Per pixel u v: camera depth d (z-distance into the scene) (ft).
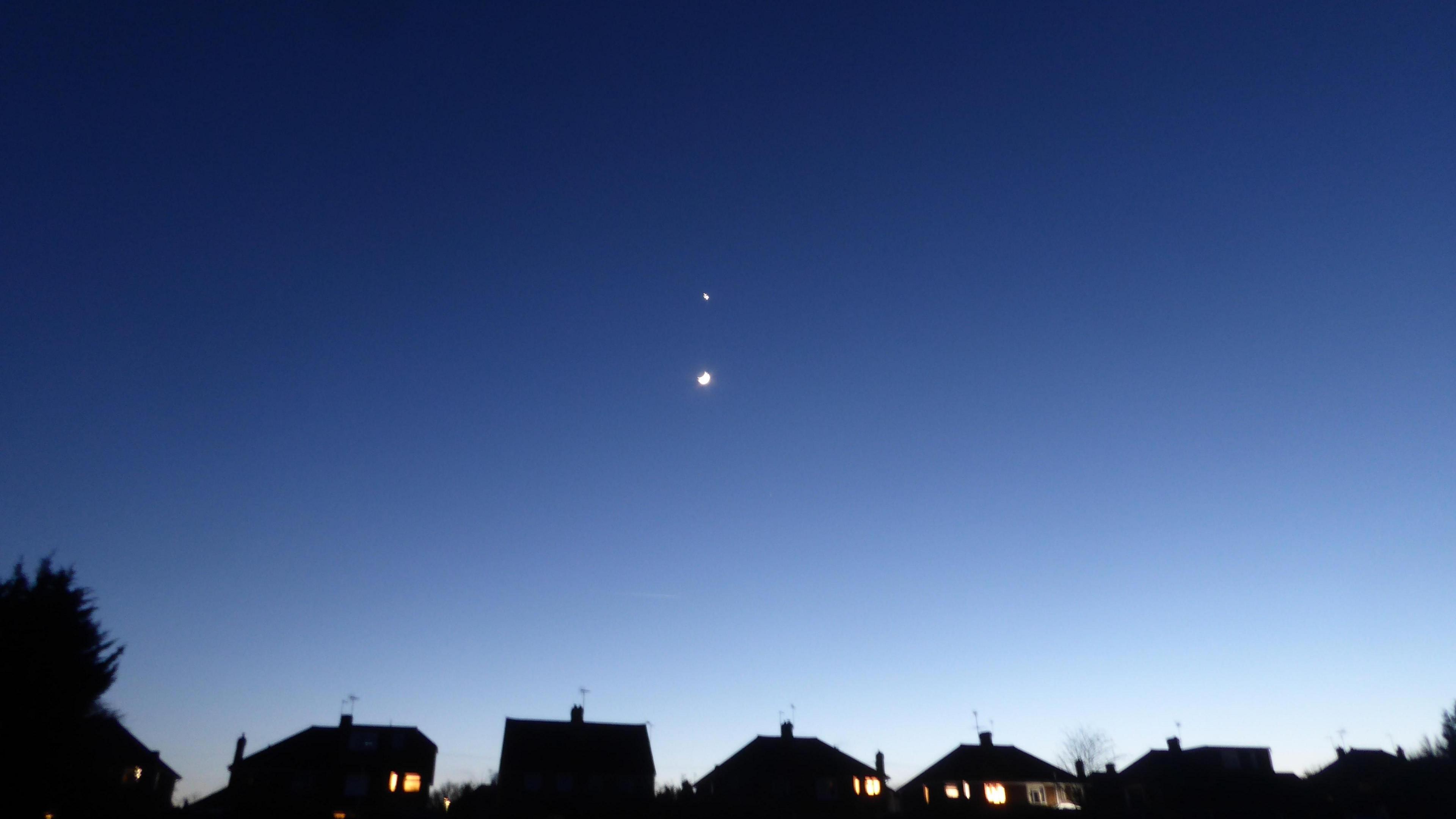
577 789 218.59
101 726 144.46
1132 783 240.73
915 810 215.10
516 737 232.94
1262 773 226.17
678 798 214.48
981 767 244.42
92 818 138.00
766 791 224.33
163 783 232.32
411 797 233.55
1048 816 201.36
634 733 239.50
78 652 137.18
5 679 129.18
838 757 239.91
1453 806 208.13
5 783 126.41
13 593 135.54
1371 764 243.40
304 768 228.43
